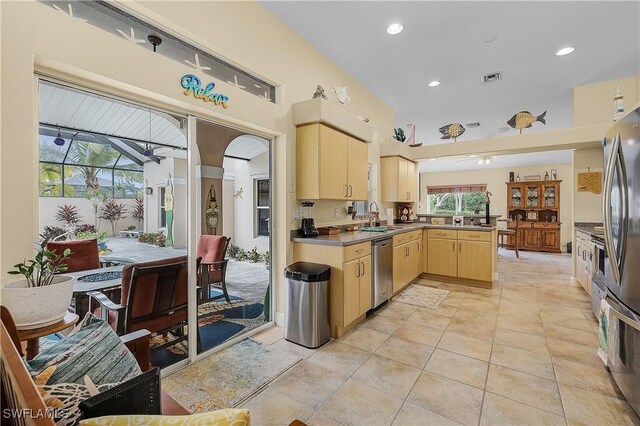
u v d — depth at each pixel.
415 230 4.46
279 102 2.92
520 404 1.78
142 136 2.49
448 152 5.04
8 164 1.32
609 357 1.95
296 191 3.08
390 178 4.78
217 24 2.32
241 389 1.93
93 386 0.91
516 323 3.01
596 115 4.07
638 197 1.70
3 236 1.31
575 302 3.65
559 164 8.34
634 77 3.87
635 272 1.72
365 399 1.83
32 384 0.56
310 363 2.26
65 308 1.31
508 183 8.81
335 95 3.61
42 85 1.64
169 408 1.03
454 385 1.97
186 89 2.06
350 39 3.17
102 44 1.64
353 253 2.85
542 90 4.37
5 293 1.17
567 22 2.79
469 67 3.71
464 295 3.97
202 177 2.63
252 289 3.33
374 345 2.55
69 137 2.13
